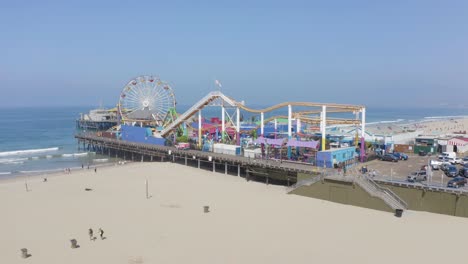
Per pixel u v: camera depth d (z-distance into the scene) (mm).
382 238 35219
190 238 35344
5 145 126625
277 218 41031
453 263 30188
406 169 55812
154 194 52156
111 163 86875
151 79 125812
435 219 40406
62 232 37344
